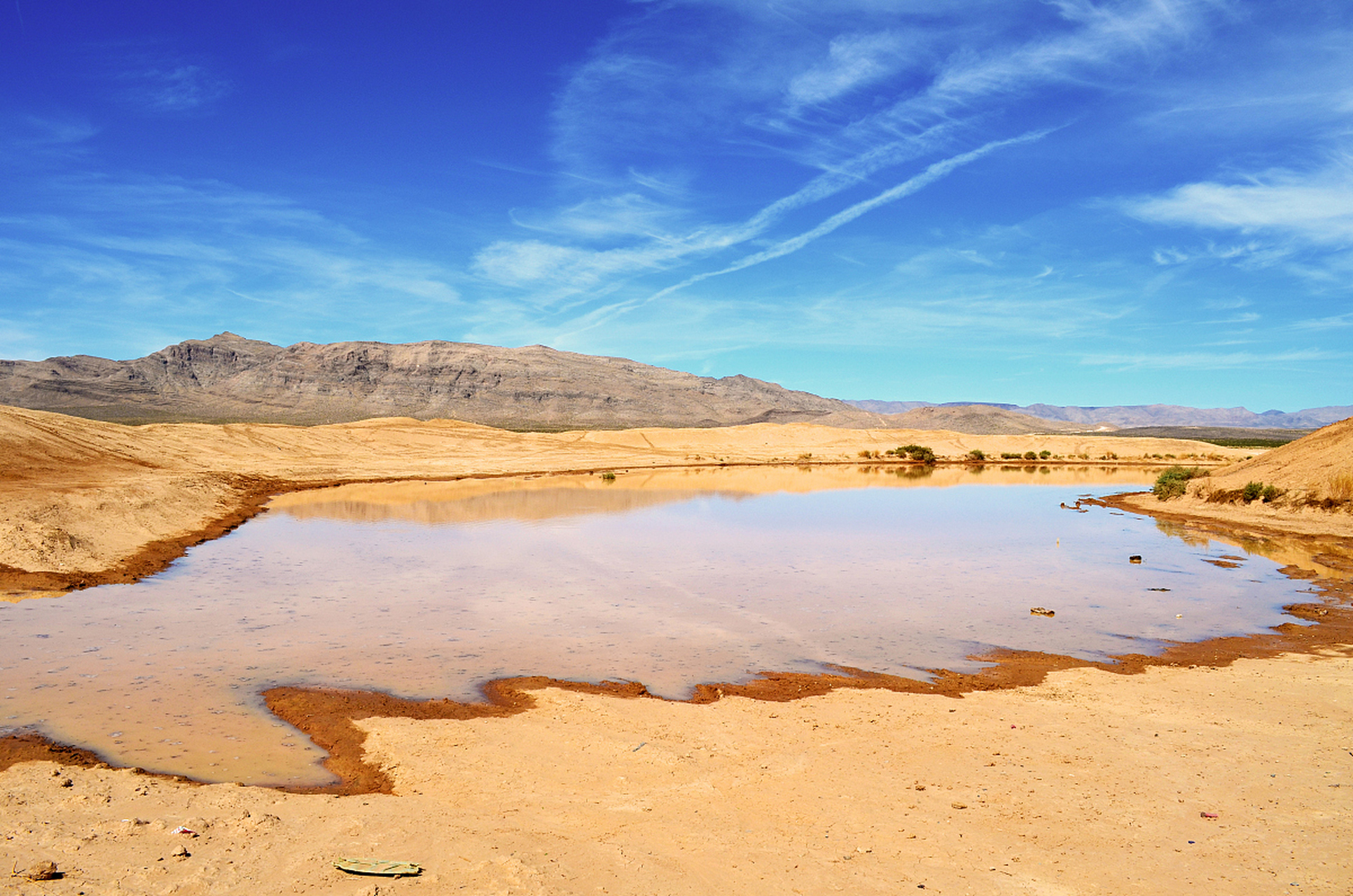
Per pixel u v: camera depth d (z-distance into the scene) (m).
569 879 7.38
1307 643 16.98
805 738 11.31
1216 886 7.42
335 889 7.08
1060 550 29.84
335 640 16.72
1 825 8.26
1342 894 7.24
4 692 13.13
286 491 54.00
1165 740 11.20
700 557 27.66
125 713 12.29
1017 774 10.02
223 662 15.01
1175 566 26.52
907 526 36.62
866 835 8.44
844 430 136.00
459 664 15.09
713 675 14.64
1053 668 15.14
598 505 45.31
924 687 13.95
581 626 18.11
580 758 10.53
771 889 7.34
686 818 8.81
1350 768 10.13
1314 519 35.19
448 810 8.95
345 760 10.69
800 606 20.48
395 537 32.00
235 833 8.20
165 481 39.22
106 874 7.25
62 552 23.34
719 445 119.75
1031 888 7.41
